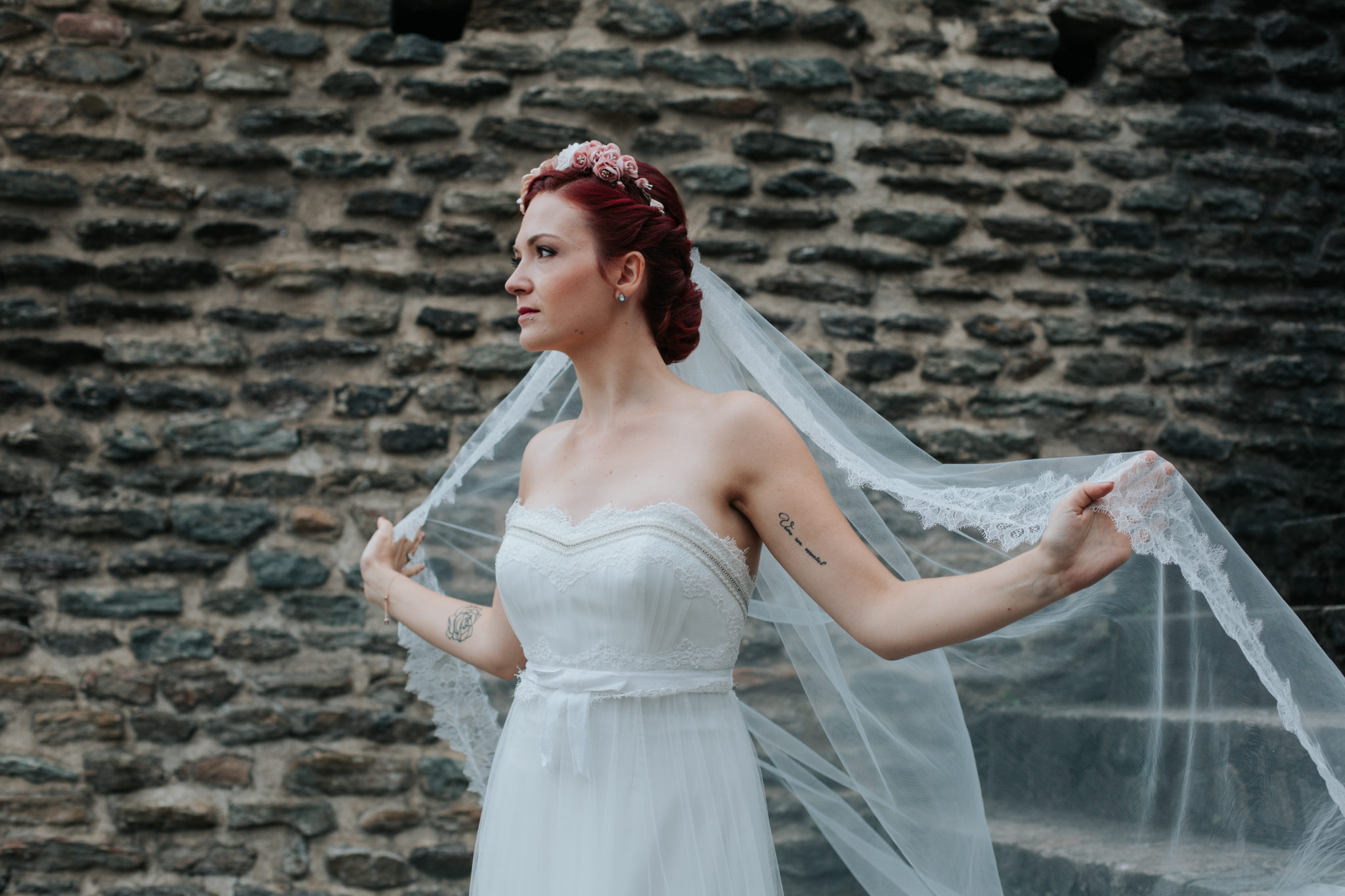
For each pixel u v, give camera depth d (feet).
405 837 10.20
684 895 4.35
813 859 7.00
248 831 10.14
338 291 11.16
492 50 11.57
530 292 4.91
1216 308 12.21
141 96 11.17
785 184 11.80
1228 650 5.32
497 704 7.37
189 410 10.80
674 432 4.78
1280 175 12.57
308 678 10.39
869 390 11.62
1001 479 5.28
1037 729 6.02
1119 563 4.05
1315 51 12.87
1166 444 11.87
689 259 5.22
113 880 10.02
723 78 11.85
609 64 11.71
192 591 10.51
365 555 6.31
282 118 11.28
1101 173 12.30
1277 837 5.13
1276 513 11.87
